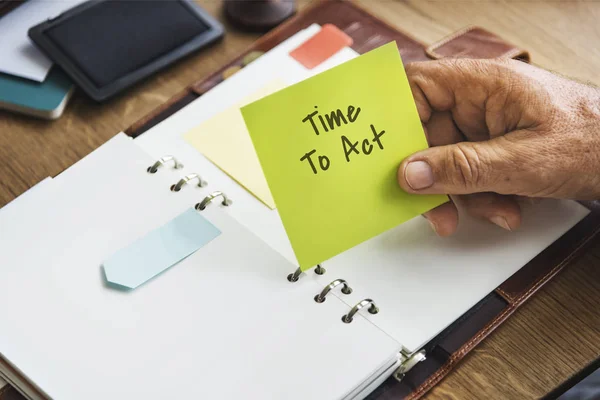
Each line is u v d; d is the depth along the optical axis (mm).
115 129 834
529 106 672
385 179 634
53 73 854
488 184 651
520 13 961
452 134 764
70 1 923
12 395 628
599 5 969
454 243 707
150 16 891
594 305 696
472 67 709
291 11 945
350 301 650
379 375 603
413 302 658
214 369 576
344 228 625
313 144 595
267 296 620
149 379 570
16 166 798
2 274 628
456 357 650
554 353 666
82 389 563
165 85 874
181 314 606
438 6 969
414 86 734
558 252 718
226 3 951
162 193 690
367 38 911
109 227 662
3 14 904
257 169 750
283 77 844
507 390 643
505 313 678
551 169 654
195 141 776
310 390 566
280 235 702
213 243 652
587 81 867
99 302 613
